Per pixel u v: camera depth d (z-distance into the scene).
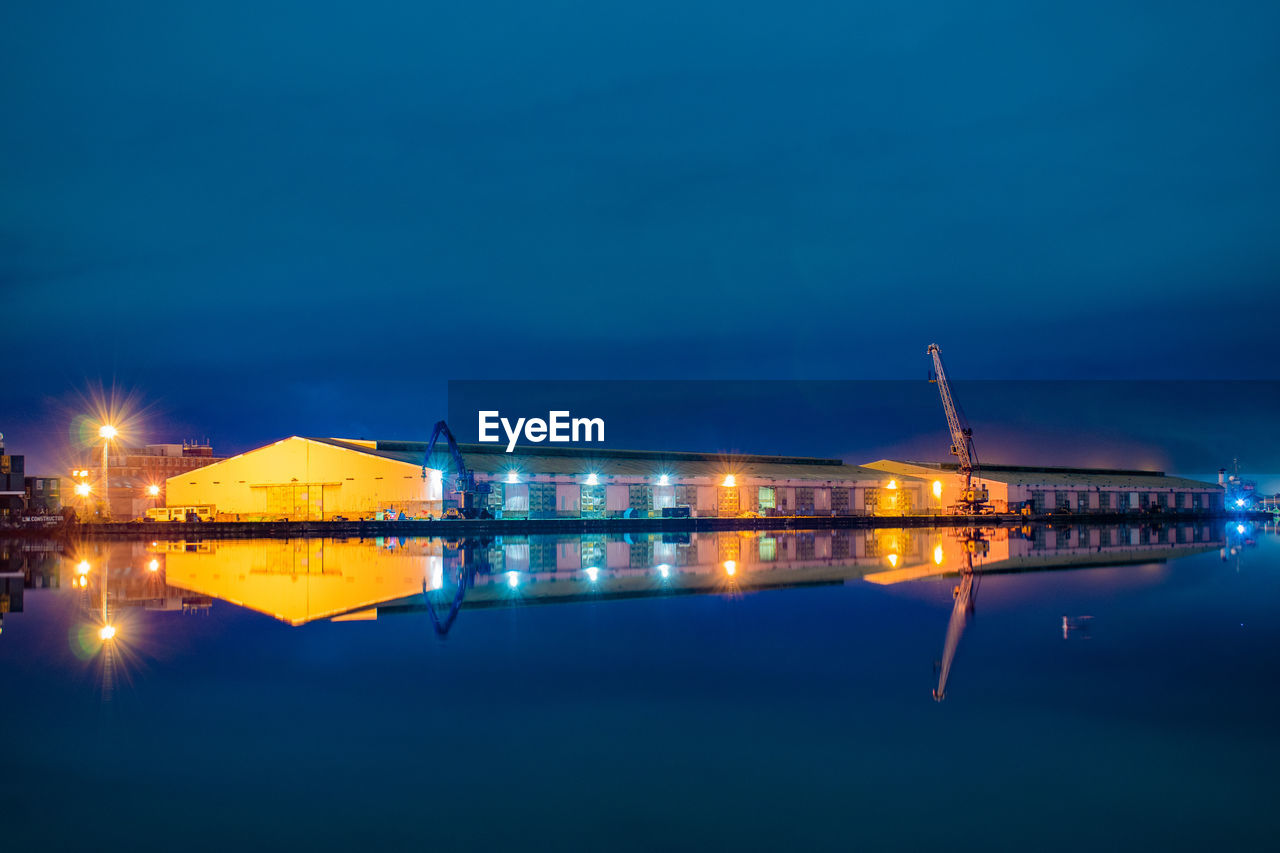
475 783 12.06
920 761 12.91
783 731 14.25
